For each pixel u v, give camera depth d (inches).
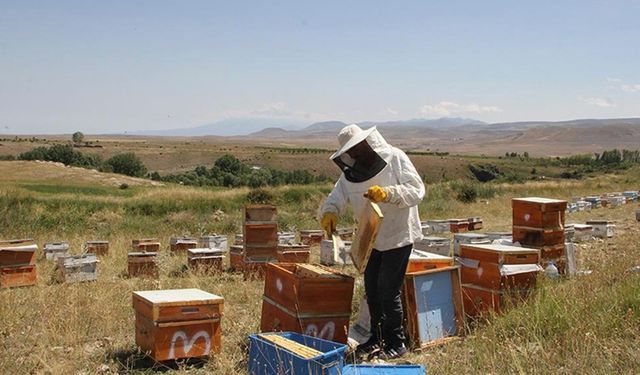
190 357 262.5
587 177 2758.4
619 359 246.2
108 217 1008.9
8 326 328.5
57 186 1706.4
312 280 265.0
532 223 432.5
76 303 376.2
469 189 1401.3
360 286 387.2
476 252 319.9
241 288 439.2
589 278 376.5
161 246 760.3
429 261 302.0
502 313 300.8
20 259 476.1
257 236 488.4
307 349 218.1
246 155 5792.3
